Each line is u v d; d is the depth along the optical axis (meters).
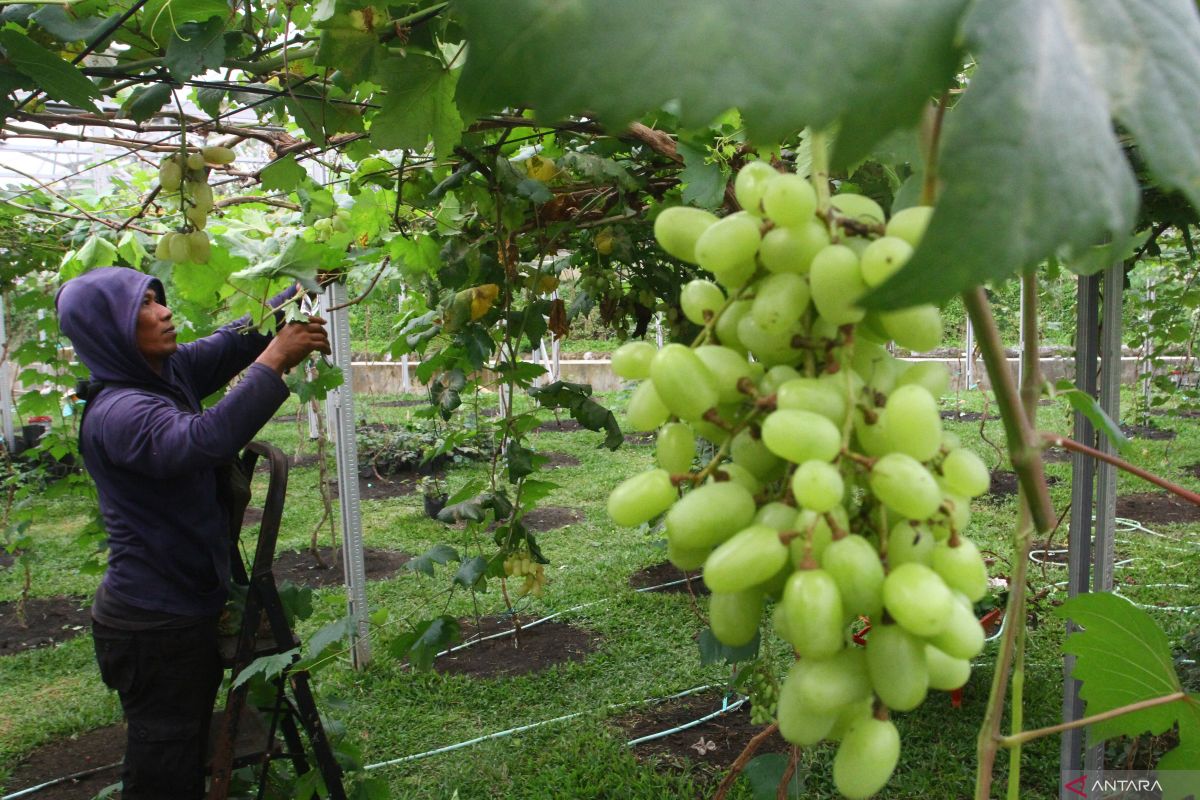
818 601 0.61
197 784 2.50
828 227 0.65
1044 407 10.16
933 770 3.42
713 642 2.11
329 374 3.04
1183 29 0.40
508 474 3.05
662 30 0.36
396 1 1.38
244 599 2.66
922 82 0.37
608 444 2.90
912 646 0.65
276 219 3.92
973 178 0.35
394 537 7.03
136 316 2.46
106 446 2.32
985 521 6.62
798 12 0.37
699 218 0.79
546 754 3.68
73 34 1.55
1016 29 0.38
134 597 2.38
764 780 1.55
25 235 4.70
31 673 4.66
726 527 0.70
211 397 3.40
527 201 2.69
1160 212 2.39
